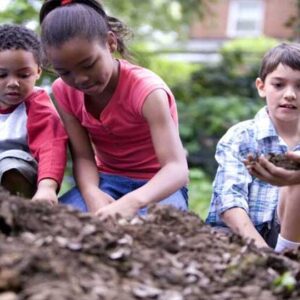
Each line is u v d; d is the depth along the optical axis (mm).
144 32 11172
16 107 3062
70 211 2131
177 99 10164
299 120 3201
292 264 2109
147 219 2215
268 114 3281
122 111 2869
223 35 16906
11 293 1652
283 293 1929
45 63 2967
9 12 7422
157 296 1786
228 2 17109
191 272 1939
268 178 2469
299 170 2469
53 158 2893
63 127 3021
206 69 10398
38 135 2984
